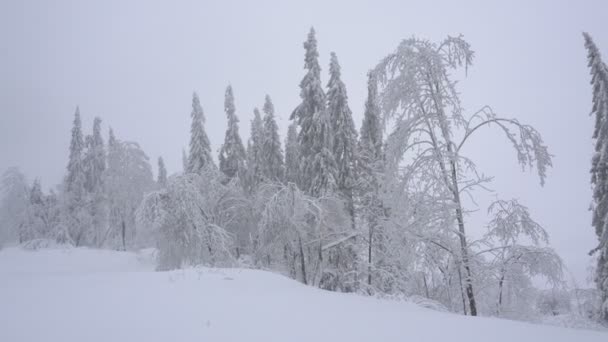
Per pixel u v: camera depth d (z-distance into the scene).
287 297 8.99
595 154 19.61
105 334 5.46
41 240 37.88
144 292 8.84
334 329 6.03
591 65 19.66
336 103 22.59
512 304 12.23
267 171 27.78
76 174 43.94
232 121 30.97
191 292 8.96
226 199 25.98
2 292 8.80
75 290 9.09
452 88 10.96
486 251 11.08
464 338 5.75
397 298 12.41
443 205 10.63
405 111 11.52
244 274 12.45
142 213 21.89
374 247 20.25
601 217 19.33
